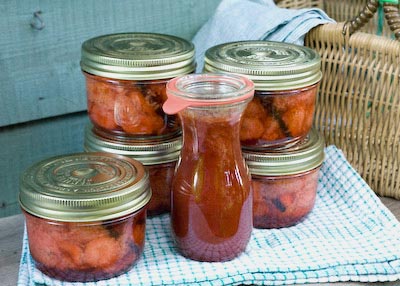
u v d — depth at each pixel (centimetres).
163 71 68
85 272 62
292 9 89
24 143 86
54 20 84
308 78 68
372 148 81
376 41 78
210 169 63
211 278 64
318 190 80
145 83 68
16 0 81
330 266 66
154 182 72
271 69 67
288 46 75
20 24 82
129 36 76
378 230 71
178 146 71
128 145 70
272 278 65
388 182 81
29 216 62
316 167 71
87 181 63
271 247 69
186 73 70
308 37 83
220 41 88
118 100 69
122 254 63
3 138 85
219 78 64
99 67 68
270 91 67
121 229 62
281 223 72
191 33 95
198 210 64
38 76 84
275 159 69
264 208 71
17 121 84
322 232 71
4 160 85
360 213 74
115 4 88
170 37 76
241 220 65
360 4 97
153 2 91
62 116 88
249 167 69
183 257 67
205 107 60
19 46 82
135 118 69
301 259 67
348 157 83
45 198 60
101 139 71
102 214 60
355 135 82
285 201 71
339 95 82
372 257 67
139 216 64
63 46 85
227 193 64
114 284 63
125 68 67
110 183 62
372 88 79
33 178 63
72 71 87
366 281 66
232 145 63
